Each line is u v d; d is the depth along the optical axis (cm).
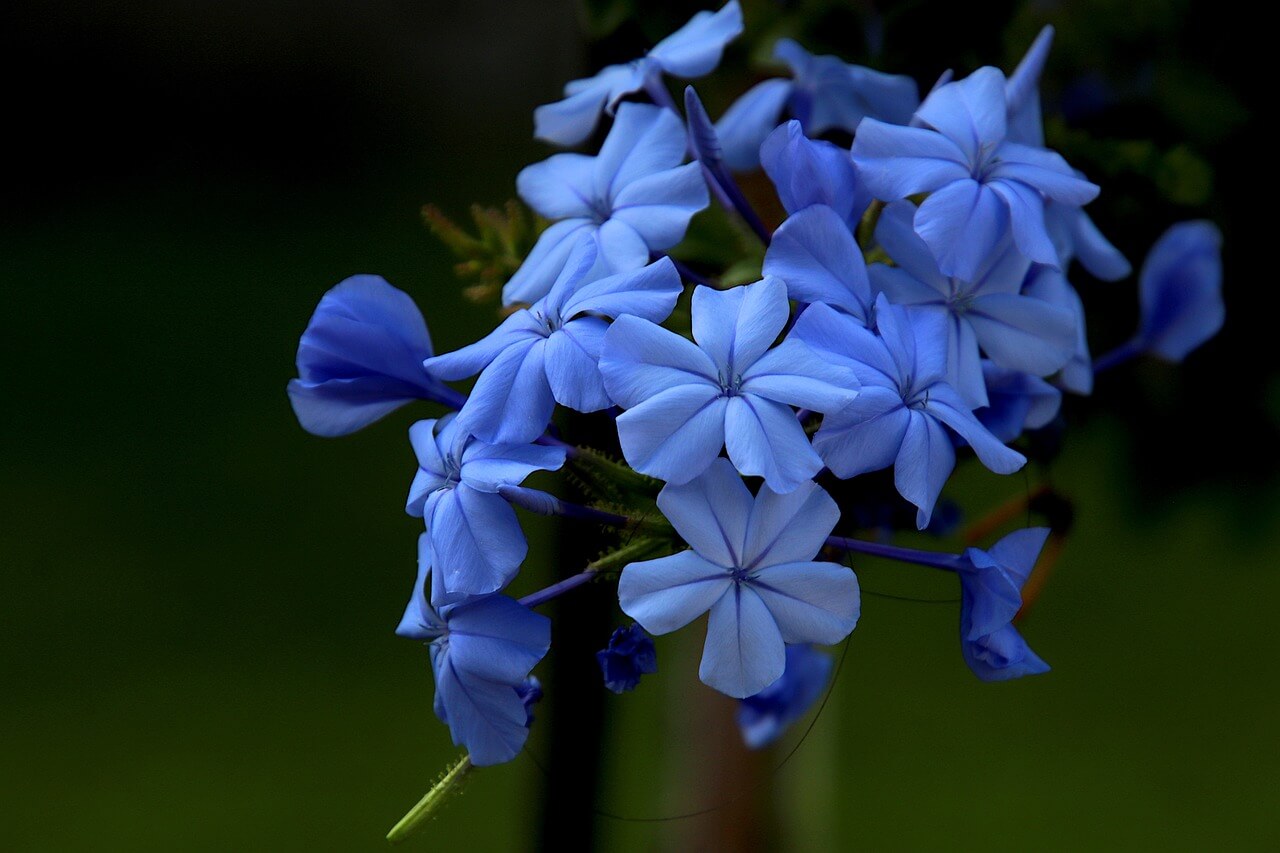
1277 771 102
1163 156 50
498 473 42
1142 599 120
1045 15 51
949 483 47
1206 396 51
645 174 44
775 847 53
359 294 45
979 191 43
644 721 85
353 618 120
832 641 42
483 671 42
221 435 145
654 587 42
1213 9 50
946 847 96
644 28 49
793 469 41
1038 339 43
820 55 49
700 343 42
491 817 102
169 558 127
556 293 43
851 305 42
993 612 43
